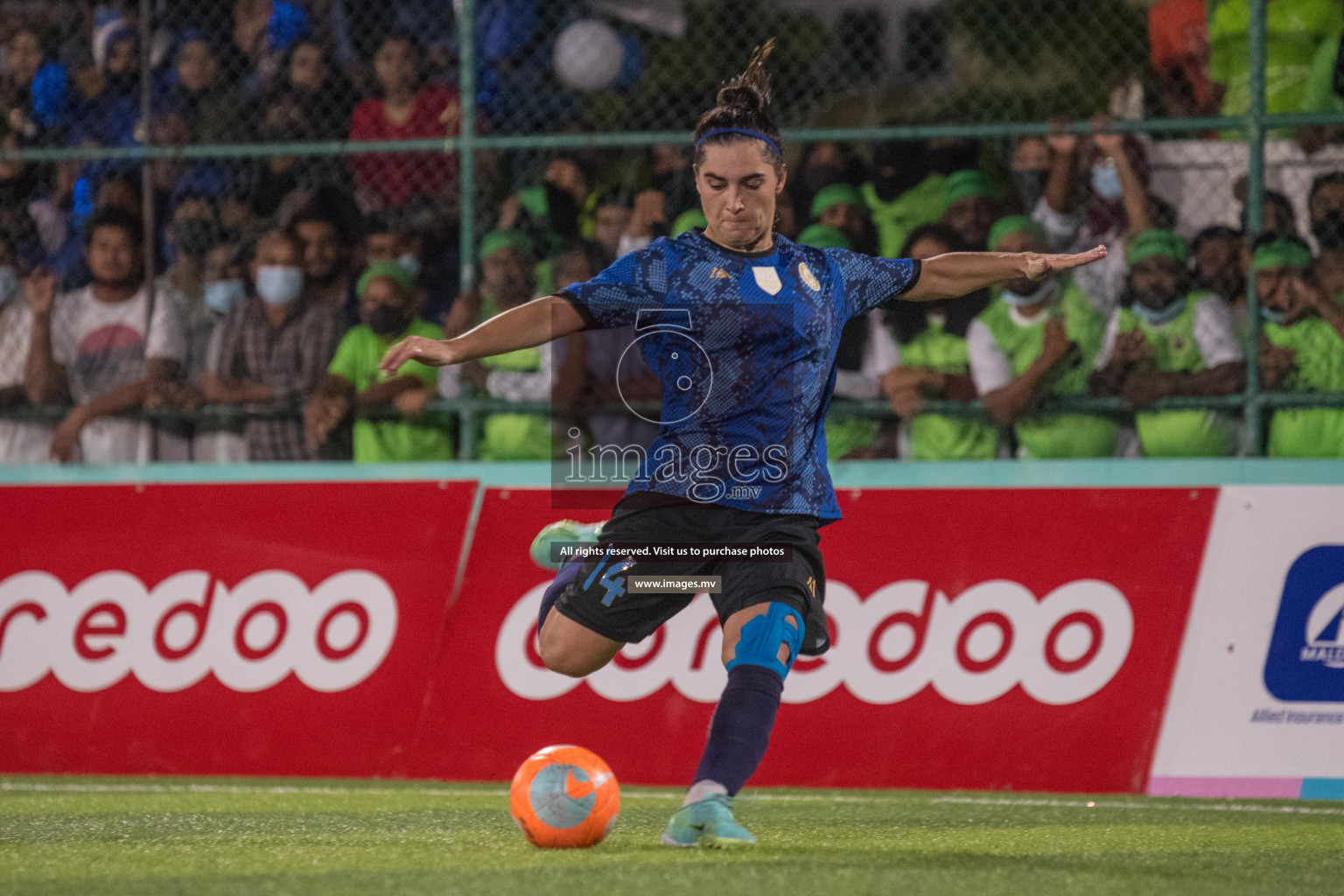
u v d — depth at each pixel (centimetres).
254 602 1742
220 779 1678
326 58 2094
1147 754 1541
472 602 1709
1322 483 1803
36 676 1752
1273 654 1558
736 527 940
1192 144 1908
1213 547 1602
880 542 1659
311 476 1984
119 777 1698
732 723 924
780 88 2180
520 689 1667
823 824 1228
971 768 1562
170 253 2045
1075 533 1628
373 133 2053
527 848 1006
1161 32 2033
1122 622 1590
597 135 1917
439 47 2077
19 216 2080
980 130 1844
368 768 1661
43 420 2058
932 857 979
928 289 1008
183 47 2094
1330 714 1529
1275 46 1942
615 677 1652
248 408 1977
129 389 2027
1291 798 1509
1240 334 1845
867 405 1875
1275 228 1848
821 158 1950
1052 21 2102
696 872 862
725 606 945
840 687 1612
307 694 1700
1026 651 1597
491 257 1939
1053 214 1884
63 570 1786
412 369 1959
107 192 2039
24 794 1511
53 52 2138
